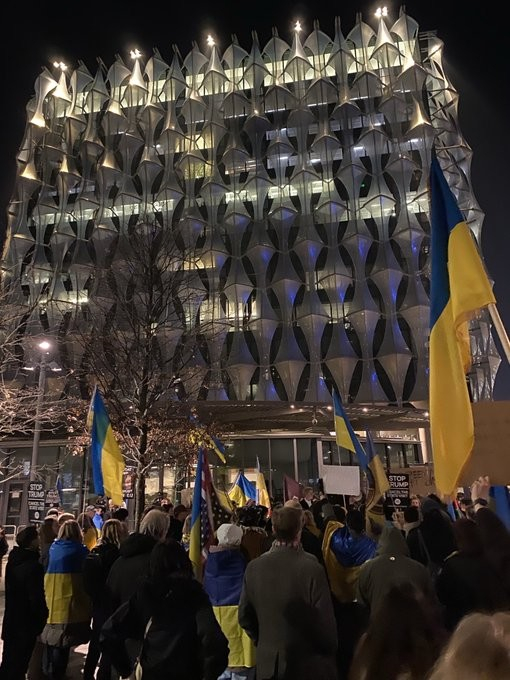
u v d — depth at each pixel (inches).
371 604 171.2
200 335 1045.8
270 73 2106.3
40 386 964.0
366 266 1792.6
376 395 1637.6
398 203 1819.6
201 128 2034.9
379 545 183.5
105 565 258.5
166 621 138.2
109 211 1894.7
